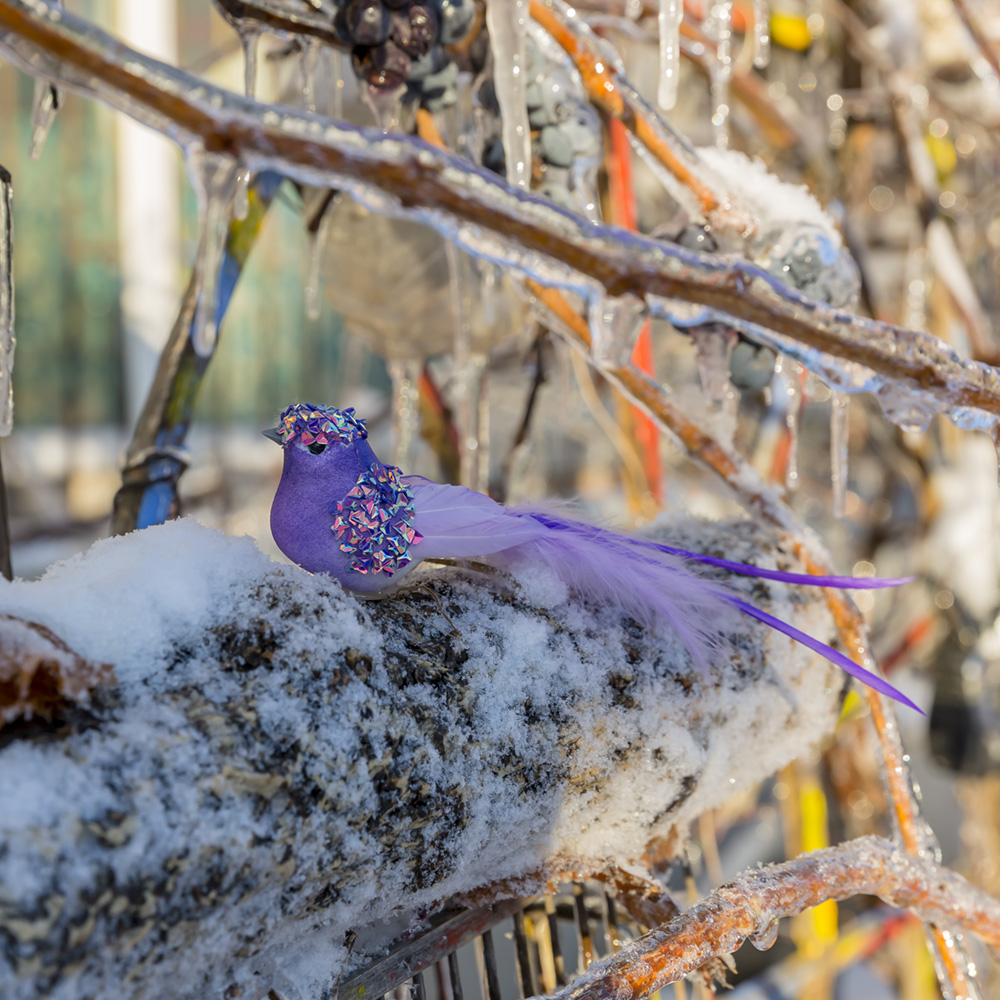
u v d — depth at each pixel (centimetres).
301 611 48
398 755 48
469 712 50
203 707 46
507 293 77
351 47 57
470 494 53
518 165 59
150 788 44
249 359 202
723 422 62
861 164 138
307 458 51
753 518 62
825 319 49
